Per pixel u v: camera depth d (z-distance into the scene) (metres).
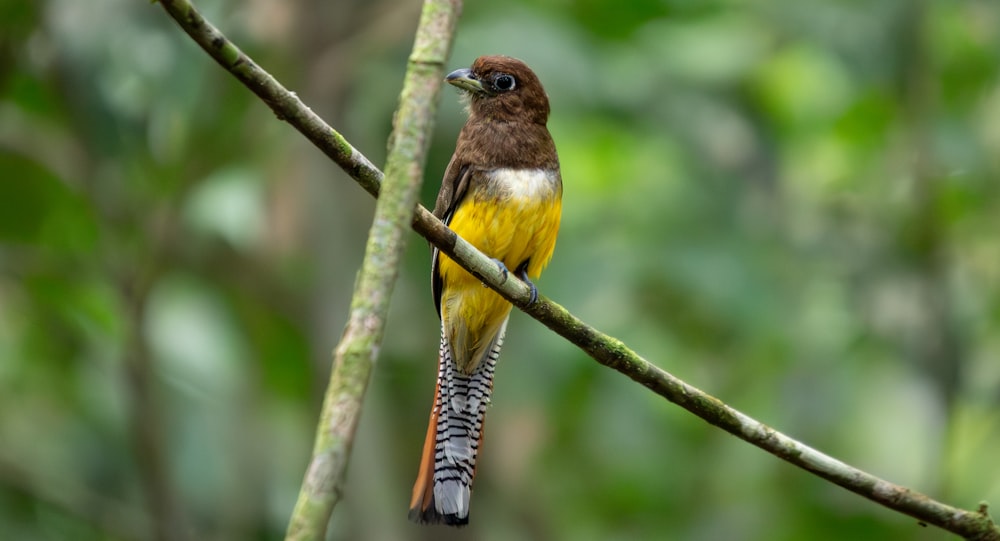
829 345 12.78
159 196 11.89
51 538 13.23
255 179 12.31
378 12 12.38
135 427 12.03
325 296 12.43
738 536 13.48
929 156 12.84
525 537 13.39
